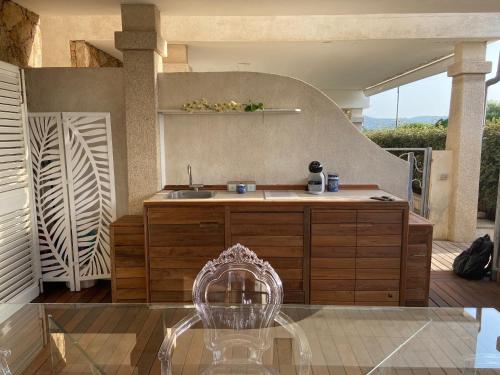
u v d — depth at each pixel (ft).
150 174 11.68
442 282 12.95
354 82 29.45
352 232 10.33
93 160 12.05
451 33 14.94
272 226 10.38
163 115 12.37
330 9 11.43
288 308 8.88
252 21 15.28
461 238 17.19
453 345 7.41
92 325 8.28
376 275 10.44
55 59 15.93
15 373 6.84
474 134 16.48
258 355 7.32
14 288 10.64
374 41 15.75
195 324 8.29
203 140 12.50
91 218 12.23
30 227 11.51
